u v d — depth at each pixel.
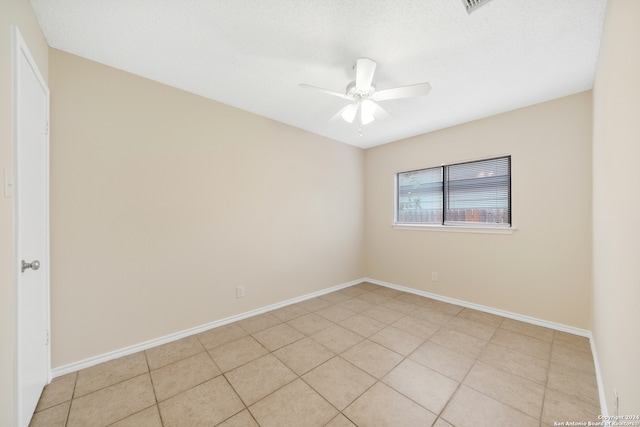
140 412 1.42
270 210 2.94
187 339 2.24
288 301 3.11
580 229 2.29
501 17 1.44
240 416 1.39
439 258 3.27
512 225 2.67
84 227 1.80
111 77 1.93
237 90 2.30
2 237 1.01
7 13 1.08
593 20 1.45
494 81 2.12
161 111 2.16
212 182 2.46
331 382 1.67
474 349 2.07
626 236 1.03
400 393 1.57
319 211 3.50
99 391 1.57
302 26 1.53
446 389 1.60
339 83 2.19
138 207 2.04
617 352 1.16
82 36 1.61
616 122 1.19
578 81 2.12
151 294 2.10
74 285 1.76
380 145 3.99
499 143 2.76
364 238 4.20
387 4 1.36
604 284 1.52
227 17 1.46
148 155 2.09
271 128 2.95
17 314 1.11
